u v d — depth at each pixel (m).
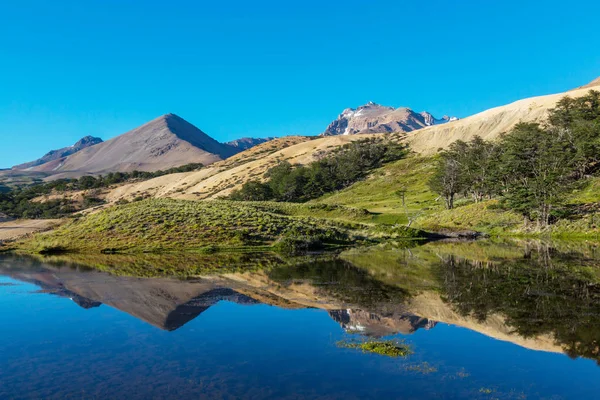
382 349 14.04
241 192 150.50
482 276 27.56
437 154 162.50
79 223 64.56
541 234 57.59
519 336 15.28
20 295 24.41
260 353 14.09
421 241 58.59
